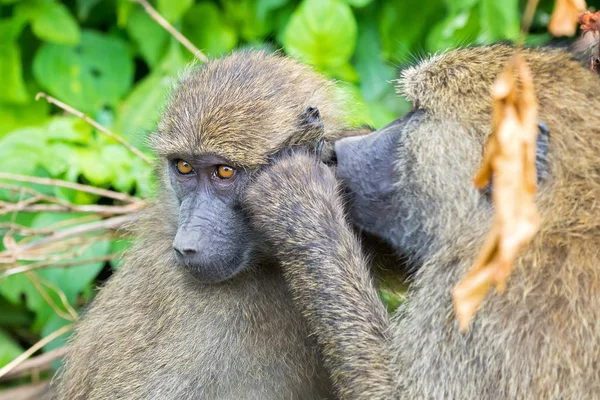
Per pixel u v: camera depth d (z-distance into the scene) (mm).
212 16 11758
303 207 6887
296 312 7461
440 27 11047
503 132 4125
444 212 6473
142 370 7562
